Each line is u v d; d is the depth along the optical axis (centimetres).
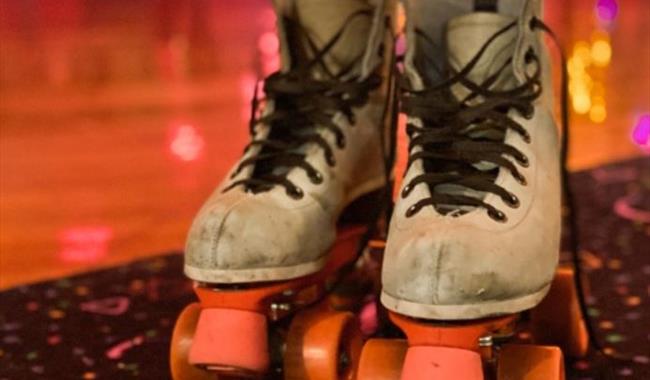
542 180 92
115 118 199
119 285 119
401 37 106
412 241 86
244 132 185
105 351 105
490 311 85
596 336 102
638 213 133
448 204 89
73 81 236
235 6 338
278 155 97
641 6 312
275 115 99
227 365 90
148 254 128
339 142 99
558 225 91
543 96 95
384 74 103
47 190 153
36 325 110
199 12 327
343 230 101
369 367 90
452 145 92
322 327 93
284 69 101
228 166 164
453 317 84
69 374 101
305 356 93
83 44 282
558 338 100
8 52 273
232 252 90
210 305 91
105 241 132
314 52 102
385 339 92
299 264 93
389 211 99
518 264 86
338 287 106
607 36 251
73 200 148
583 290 102
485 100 93
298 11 102
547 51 97
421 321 84
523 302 87
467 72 94
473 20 95
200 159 168
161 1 344
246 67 244
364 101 101
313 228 94
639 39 262
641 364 100
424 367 84
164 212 141
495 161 90
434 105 93
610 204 137
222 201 93
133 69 247
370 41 100
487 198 89
